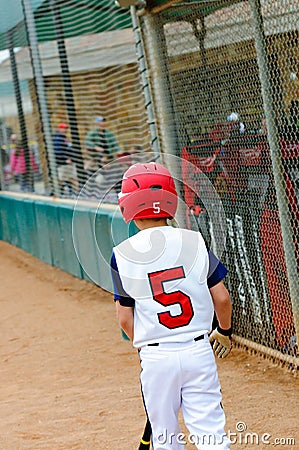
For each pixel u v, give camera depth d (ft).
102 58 72.13
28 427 34.06
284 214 35.32
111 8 64.44
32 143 87.25
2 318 57.88
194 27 41.57
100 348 46.29
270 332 39.01
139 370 41.04
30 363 44.88
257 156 37.76
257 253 38.96
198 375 22.29
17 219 89.71
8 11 81.25
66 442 31.86
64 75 75.72
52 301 61.77
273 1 34.99
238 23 37.78
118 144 78.89
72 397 37.76
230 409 33.40
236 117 39.06
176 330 22.44
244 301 41.11
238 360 40.11
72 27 74.54
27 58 79.82
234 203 40.40
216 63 40.27
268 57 35.45
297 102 34.94
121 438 31.65
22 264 81.46
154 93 46.09
